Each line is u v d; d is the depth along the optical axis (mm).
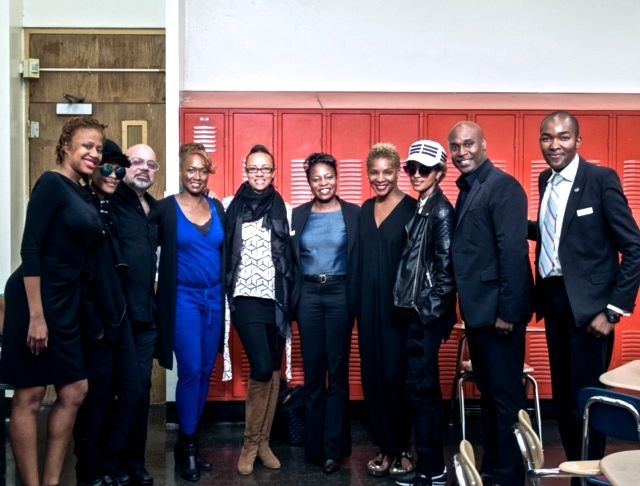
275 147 5004
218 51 5496
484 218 3357
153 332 3656
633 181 5023
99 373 3303
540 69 5570
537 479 2311
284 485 3758
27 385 3023
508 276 3260
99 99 5418
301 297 3877
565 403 3363
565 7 5555
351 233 3830
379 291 3725
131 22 5402
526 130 5020
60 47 5383
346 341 3893
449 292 3469
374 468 3887
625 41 5578
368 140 5004
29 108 5371
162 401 5461
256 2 5492
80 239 3076
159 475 3920
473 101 5188
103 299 3227
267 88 5527
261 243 3832
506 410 3367
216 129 5000
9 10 5051
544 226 3389
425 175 3574
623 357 4949
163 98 5441
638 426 2551
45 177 3039
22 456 3074
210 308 3859
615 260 3244
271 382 4027
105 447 3477
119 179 3352
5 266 5004
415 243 3559
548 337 3428
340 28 5523
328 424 3930
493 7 5551
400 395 3764
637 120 5016
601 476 2541
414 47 5551
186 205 3857
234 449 4402
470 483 1846
